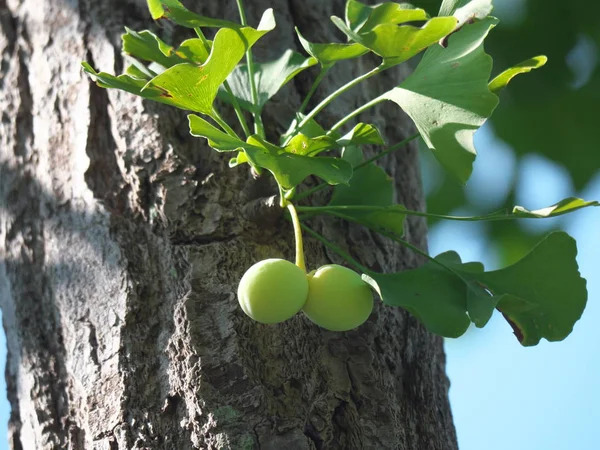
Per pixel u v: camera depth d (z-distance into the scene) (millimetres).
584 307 1036
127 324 1044
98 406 1041
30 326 1072
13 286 1083
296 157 1003
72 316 1058
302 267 1019
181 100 1010
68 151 1080
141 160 1062
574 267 1037
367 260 1087
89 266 1059
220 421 1024
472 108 990
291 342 1050
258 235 1058
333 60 1025
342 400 1053
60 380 1060
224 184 1061
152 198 1060
